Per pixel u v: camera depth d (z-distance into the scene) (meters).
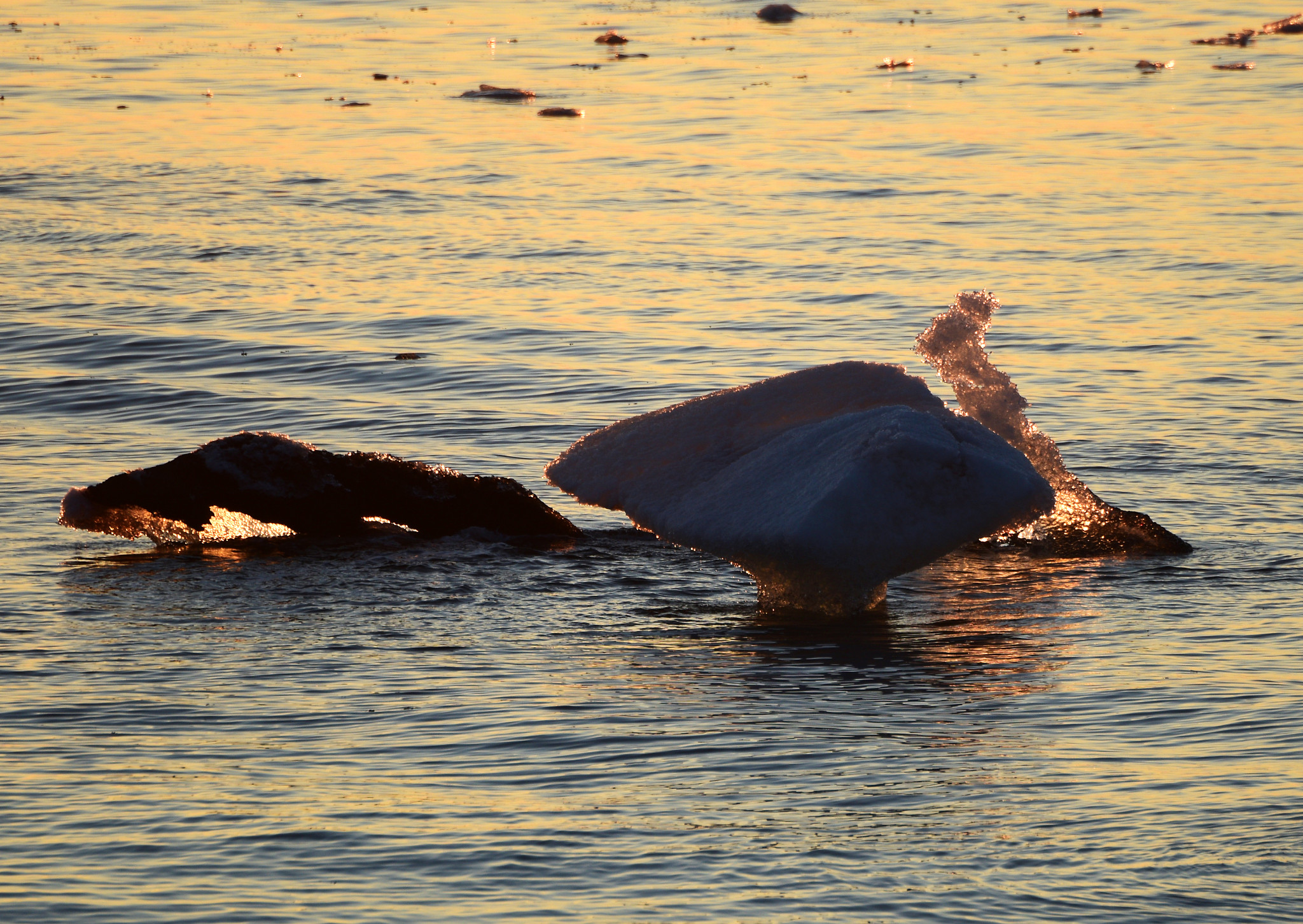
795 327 73.94
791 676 32.16
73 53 189.38
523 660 33.53
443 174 119.00
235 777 25.89
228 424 57.31
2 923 20.41
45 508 46.91
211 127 140.88
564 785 25.45
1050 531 43.94
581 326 74.38
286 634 35.31
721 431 41.50
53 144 129.88
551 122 145.00
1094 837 22.98
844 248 92.94
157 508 44.06
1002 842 22.88
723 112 149.38
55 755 26.97
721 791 25.12
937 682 31.52
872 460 36.28
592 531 45.91
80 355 67.75
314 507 44.94
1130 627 35.50
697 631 36.12
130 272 85.88
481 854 22.61
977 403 44.88
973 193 110.56
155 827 23.59
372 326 74.19
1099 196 108.62
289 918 20.62
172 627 35.78
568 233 97.69
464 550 43.75
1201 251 89.69
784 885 21.52
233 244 93.56
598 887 21.52
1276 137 131.50
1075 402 59.72
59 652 33.62
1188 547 42.34
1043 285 82.31
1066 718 28.81
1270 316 74.19
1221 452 52.44
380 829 23.53
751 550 36.72
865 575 36.25
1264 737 27.25
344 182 115.31
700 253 92.00
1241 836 22.88
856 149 129.50
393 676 32.09
